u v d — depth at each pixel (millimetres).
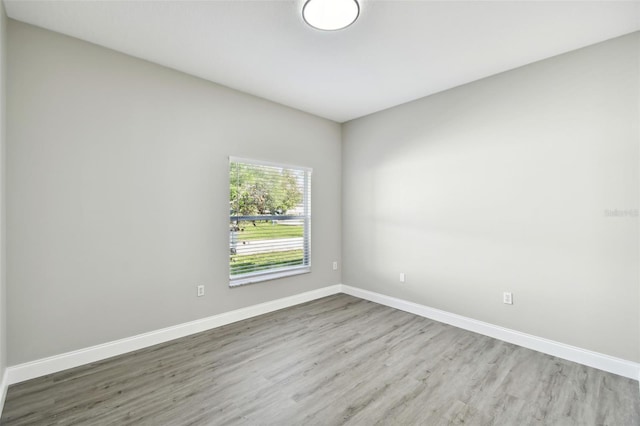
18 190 2223
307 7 2051
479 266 3158
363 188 4348
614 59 2402
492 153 3062
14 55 2211
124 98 2684
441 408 1963
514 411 1937
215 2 2021
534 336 2789
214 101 3260
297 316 3629
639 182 2301
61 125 2393
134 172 2742
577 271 2568
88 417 1862
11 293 2201
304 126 4148
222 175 3330
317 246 4348
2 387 1990
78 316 2473
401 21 2207
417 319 3547
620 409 1950
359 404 2000
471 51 2615
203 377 2309
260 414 1899
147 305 2822
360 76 3098
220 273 3326
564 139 2631
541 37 2402
